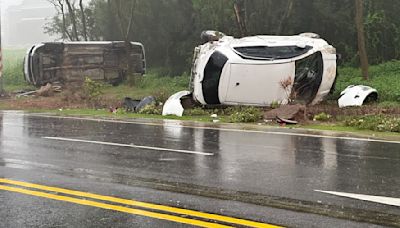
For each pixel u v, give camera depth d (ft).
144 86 96.27
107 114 59.41
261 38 61.05
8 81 118.73
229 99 58.65
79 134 41.45
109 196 21.61
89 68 102.32
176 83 93.91
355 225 17.38
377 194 21.43
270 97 58.29
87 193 22.16
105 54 103.55
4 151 33.24
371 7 95.04
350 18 96.84
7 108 69.67
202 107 61.26
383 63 88.22
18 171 26.89
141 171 26.53
